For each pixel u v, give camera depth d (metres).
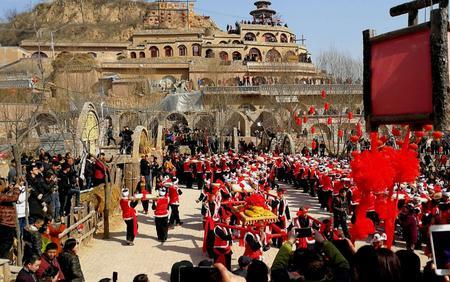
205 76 70.06
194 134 47.91
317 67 65.81
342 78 57.34
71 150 26.61
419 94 4.01
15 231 11.34
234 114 57.59
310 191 27.41
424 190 19.66
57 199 14.48
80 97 45.44
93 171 19.17
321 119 50.50
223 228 12.29
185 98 56.66
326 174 23.33
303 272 5.07
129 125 48.16
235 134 47.59
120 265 13.56
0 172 20.61
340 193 16.78
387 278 4.46
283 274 5.41
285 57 78.19
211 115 53.09
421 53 3.99
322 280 4.93
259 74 70.81
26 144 26.95
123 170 24.97
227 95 56.28
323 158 33.16
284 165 34.34
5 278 9.38
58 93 43.84
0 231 10.64
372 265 4.53
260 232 12.26
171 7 97.69
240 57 81.75
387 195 6.64
